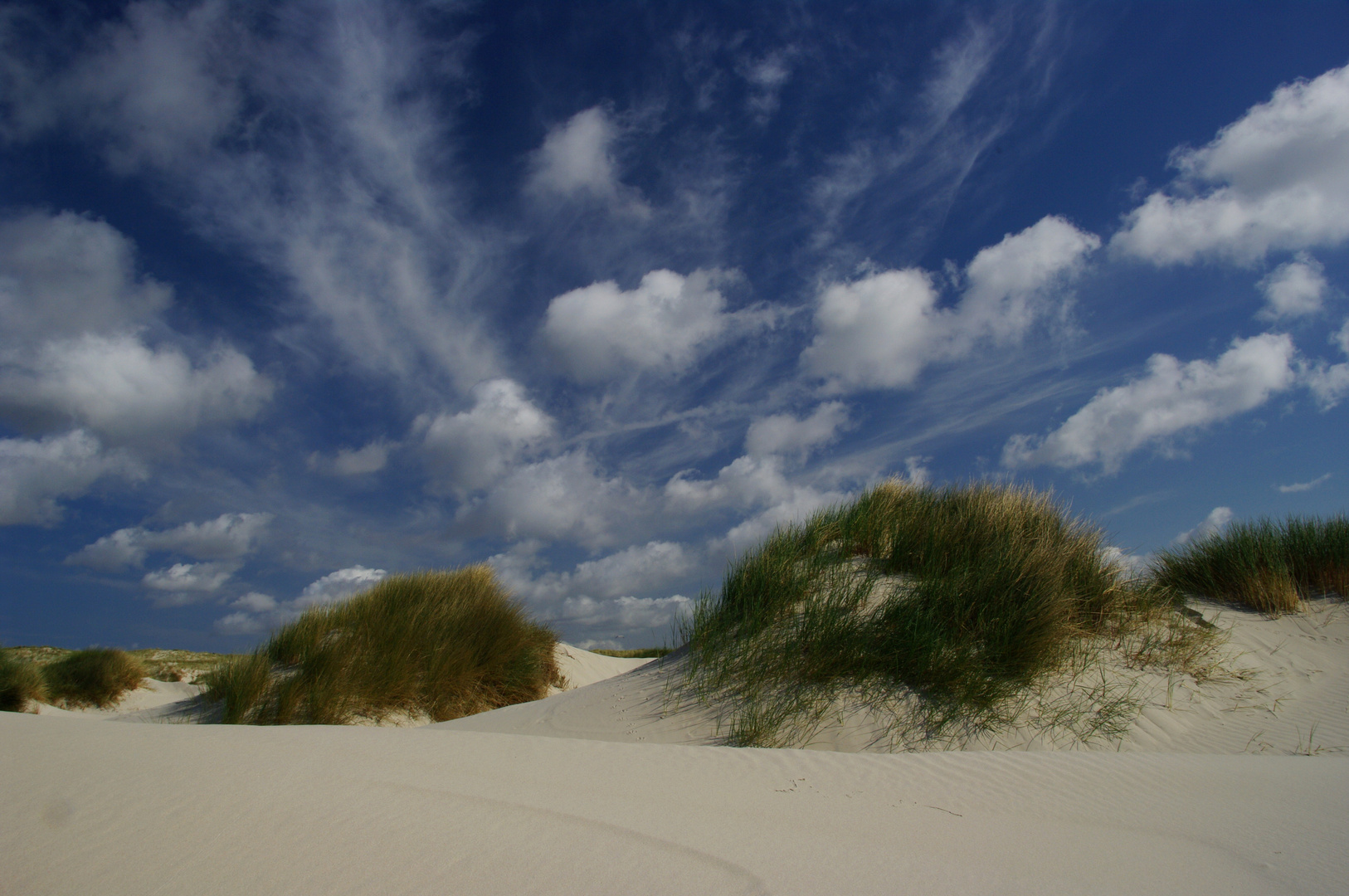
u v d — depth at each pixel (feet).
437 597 33.58
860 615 22.08
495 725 22.79
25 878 6.14
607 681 25.46
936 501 28.35
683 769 12.22
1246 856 8.96
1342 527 27.66
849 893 7.04
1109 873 8.29
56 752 9.36
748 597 24.52
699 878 7.12
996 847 9.03
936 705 18.72
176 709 27.94
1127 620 23.22
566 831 8.17
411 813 8.32
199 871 6.52
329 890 6.33
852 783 11.91
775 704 19.39
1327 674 21.44
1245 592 26.40
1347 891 7.84
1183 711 19.21
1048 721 18.24
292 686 26.08
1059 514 26.43
